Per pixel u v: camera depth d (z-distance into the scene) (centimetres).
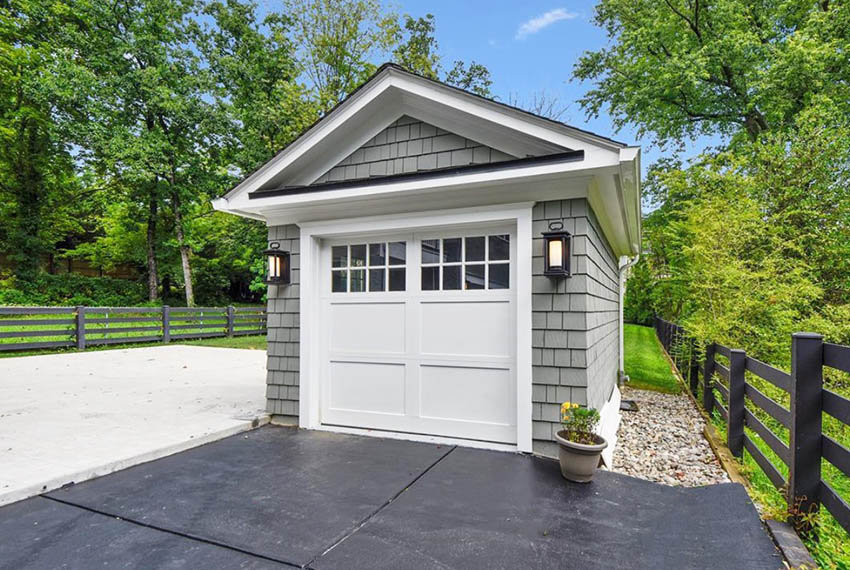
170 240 1792
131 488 300
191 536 237
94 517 257
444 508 272
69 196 1853
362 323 442
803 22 1180
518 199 372
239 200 452
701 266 733
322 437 422
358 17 1409
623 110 1447
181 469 337
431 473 329
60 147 1688
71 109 1479
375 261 442
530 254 369
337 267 460
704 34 1266
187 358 991
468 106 366
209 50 1631
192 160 1681
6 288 1603
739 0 1199
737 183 840
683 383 823
